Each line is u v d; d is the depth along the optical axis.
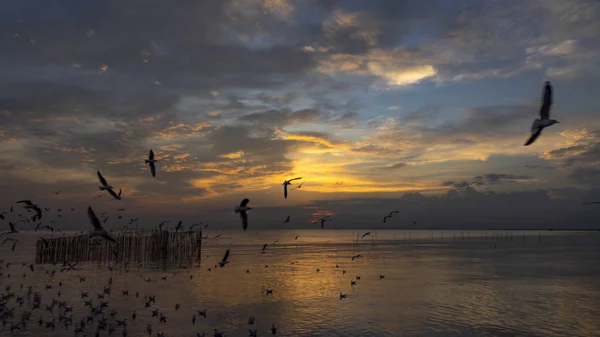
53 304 41.81
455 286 59.38
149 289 52.81
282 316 40.47
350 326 37.41
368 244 184.62
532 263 94.75
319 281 62.84
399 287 58.12
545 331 36.66
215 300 47.16
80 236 78.75
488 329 37.00
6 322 36.53
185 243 91.56
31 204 24.22
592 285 61.22
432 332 35.88
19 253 101.94
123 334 33.94
